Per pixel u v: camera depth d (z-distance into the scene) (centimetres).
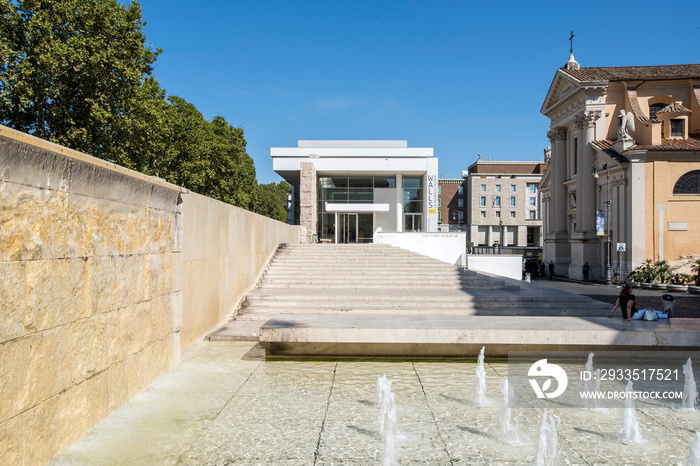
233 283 1465
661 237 3059
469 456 537
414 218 3962
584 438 593
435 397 744
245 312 1440
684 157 3050
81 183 559
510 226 7744
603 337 962
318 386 795
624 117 3228
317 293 1595
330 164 3741
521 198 7700
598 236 3488
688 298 2228
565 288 2812
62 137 1789
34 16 1688
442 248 2652
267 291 1656
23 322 453
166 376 845
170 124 2700
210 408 682
